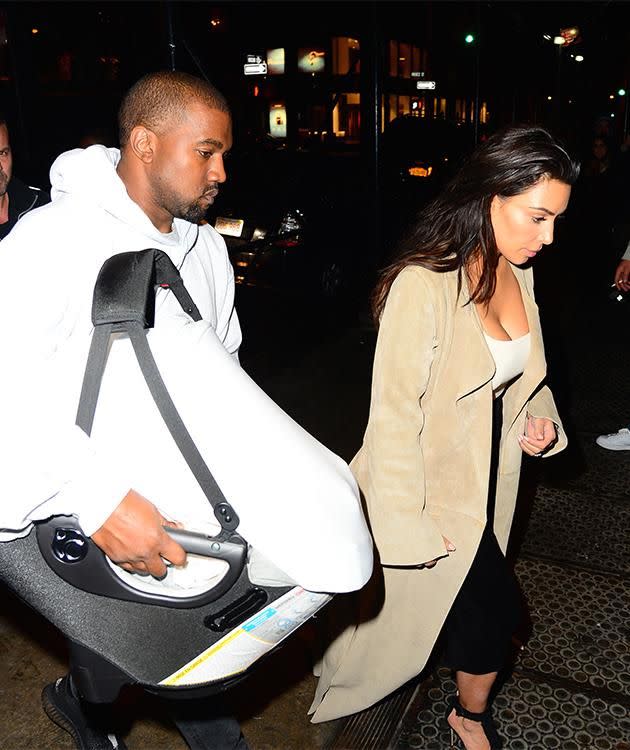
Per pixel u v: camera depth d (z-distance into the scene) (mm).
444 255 1746
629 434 4203
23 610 2840
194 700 1895
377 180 6535
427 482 1892
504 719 2346
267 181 6680
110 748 2051
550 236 1716
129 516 1232
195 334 1292
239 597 1324
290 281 6570
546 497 3689
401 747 2270
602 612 2852
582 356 5859
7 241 1444
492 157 1679
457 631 1983
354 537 1277
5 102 5184
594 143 9898
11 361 1312
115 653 1348
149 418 1277
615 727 2316
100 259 1477
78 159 1521
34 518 1246
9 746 2266
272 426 1263
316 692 2307
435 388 1810
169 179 1557
